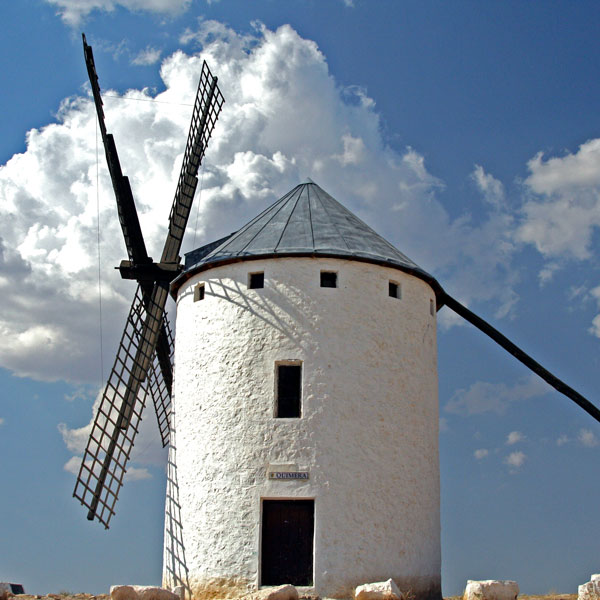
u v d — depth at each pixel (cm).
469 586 1848
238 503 1961
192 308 2203
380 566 1933
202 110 2764
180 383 2189
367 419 2011
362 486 1962
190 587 1989
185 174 2711
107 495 2222
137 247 2588
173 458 2158
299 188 2417
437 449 2197
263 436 1984
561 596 2111
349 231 2200
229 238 2502
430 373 2205
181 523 2064
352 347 2041
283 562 1928
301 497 1934
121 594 1706
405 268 2155
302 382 2006
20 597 1878
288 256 2083
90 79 2580
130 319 2494
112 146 2602
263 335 2050
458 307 2419
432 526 2098
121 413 2322
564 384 2447
